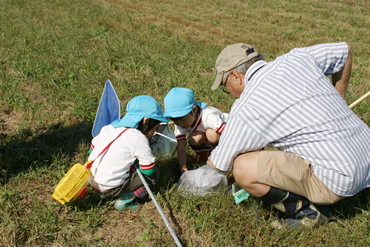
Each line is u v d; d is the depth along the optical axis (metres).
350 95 4.67
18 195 2.85
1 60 5.72
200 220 2.62
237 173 2.41
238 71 2.46
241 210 2.74
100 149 2.63
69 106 4.46
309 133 2.17
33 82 5.00
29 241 2.42
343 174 2.12
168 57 6.01
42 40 6.75
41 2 10.67
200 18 9.96
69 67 5.45
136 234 2.57
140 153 2.58
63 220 2.62
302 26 9.41
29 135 3.79
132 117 2.70
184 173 2.98
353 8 12.27
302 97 2.17
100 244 2.47
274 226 2.57
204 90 4.79
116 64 5.67
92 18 8.76
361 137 2.23
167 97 3.05
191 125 3.21
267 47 7.19
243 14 10.73
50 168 3.20
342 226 2.58
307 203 2.42
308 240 2.40
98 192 2.80
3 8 9.72
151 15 9.97
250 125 2.25
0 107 4.29
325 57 2.64
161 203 2.86
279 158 2.28
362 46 7.35
